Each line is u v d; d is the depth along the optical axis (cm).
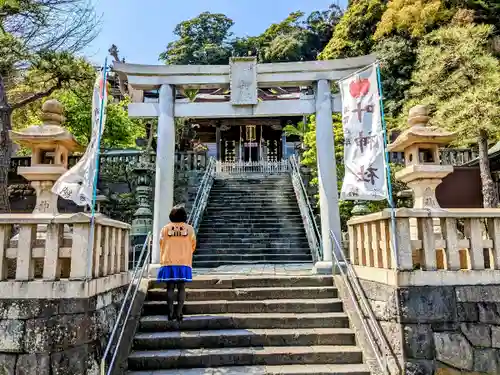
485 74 923
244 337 461
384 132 477
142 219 1127
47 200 450
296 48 3169
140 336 456
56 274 368
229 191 1380
